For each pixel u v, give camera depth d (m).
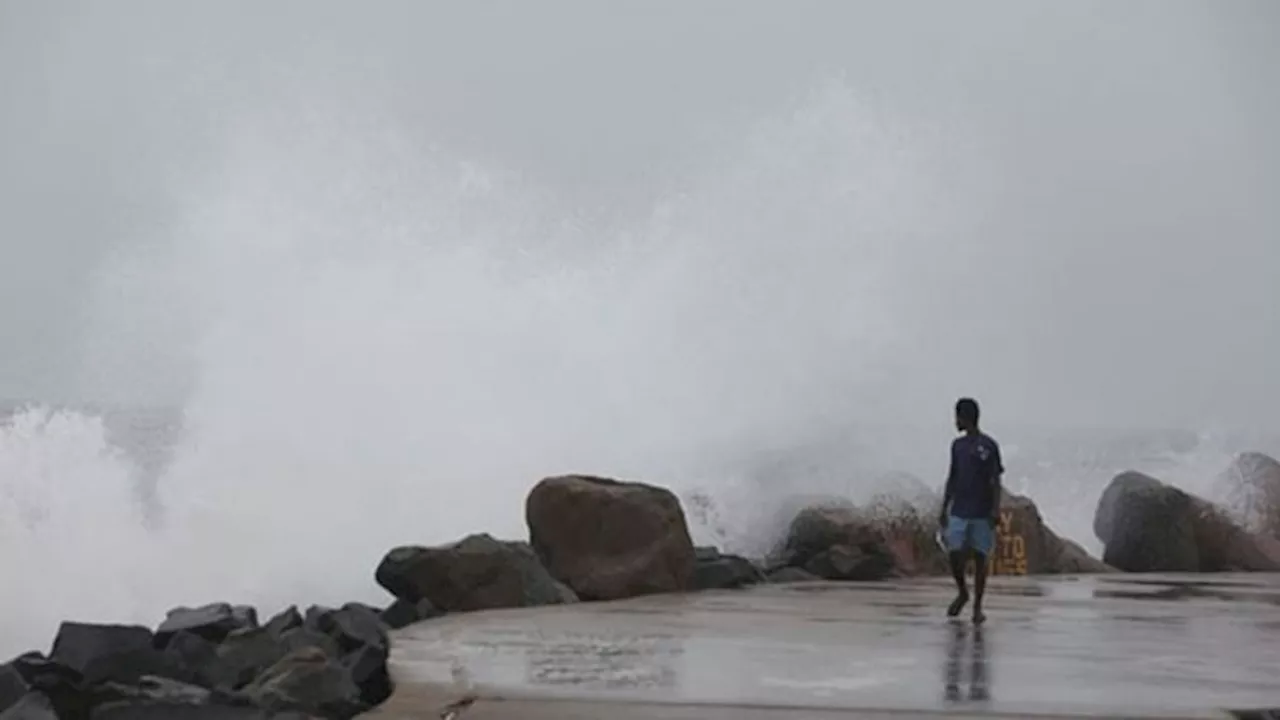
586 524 19.45
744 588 21.00
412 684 9.68
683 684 9.74
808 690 9.51
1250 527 29.75
